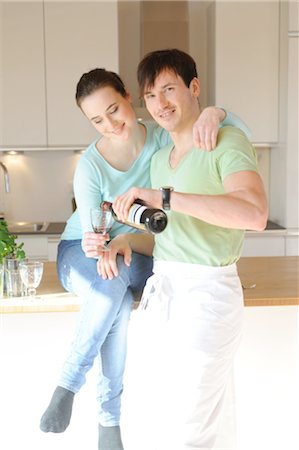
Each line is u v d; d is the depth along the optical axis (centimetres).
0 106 460
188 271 204
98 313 227
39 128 463
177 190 206
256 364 273
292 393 275
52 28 456
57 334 267
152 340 209
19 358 268
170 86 204
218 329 202
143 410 261
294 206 460
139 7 495
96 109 229
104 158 240
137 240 242
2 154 503
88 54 459
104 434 243
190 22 503
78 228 255
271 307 271
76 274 245
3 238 255
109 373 239
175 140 214
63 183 509
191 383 204
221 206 182
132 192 194
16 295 254
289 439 276
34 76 459
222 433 234
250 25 462
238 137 198
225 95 466
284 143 461
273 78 467
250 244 458
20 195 508
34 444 271
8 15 453
